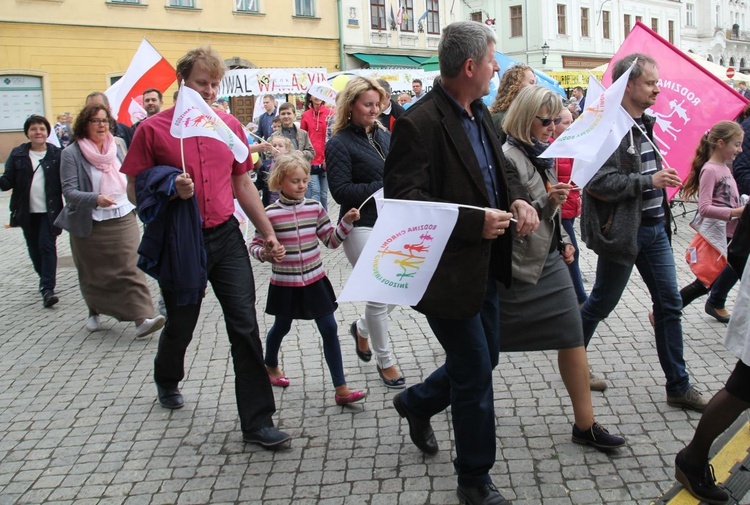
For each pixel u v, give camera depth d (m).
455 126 2.85
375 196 2.98
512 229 3.04
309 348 5.20
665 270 3.91
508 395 4.23
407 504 3.18
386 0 31.55
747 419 3.88
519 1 40.94
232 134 3.61
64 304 6.96
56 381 4.88
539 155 3.45
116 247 5.67
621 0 46.00
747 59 62.94
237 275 3.79
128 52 24.08
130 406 4.39
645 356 4.76
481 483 3.07
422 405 3.47
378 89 4.27
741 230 3.08
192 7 25.25
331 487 3.36
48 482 3.53
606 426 3.81
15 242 10.79
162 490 3.41
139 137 3.68
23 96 22.36
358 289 2.67
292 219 4.16
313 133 10.18
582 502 3.15
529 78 4.00
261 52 27.36
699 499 3.14
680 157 4.78
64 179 5.64
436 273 2.82
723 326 5.36
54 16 22.50
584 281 6.86
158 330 5.95
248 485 3.42
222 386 4.63
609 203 3.80
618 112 3.50
